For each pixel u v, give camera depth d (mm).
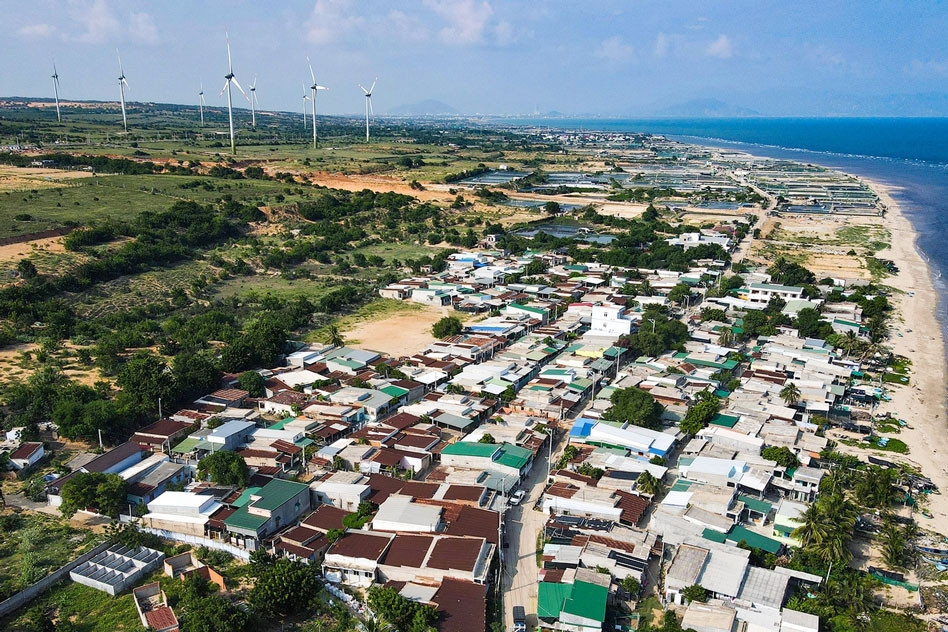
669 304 198125
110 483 92875
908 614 76688
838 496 88500
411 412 124188
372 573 80625
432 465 109750
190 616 70062
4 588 75750
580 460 107500
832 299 198625
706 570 79500
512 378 139250
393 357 156250
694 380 138125
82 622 73000
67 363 143500
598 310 168375
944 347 170250
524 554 87500
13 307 166750
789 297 198125
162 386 122250
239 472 97562
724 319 181500
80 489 91500
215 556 83875
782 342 159875
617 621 74750
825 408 126938
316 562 83312
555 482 101562
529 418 123125
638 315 180625
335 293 199500
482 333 171750
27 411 115312
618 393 124625
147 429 113625
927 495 102875
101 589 78250
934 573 84438
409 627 71562
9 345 151250
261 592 73500
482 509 91938
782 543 87688
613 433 113312
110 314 181375
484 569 80500
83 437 110812
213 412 122938
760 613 73688
